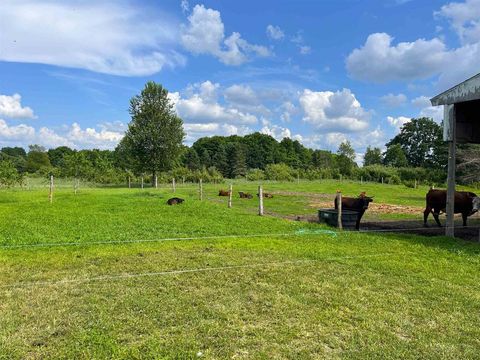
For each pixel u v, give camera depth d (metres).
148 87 56.22
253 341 5.16
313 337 5.32
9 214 16.92
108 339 5.13
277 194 36.44
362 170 72.88
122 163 65.00
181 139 57.28
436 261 9.49
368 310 6.27
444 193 16.02
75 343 5.03
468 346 5.12
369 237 12.77
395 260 9.56
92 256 9.59
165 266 8.74
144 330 5.43
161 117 55.56
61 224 14.27
